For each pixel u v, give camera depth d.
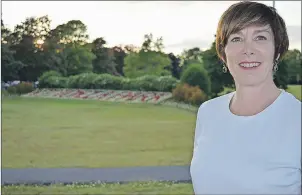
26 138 5.70
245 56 1.23
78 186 5.55
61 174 5.67
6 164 5.64
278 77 5.52
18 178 5.57
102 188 5.55
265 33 1.23
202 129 1.36
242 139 1.23
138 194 5.55
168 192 5.56
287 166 1.17
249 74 1.23
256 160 1.19
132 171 5.71
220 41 1.31
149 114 5.77
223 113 1.31
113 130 5.77
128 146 5.76
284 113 1.20
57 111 5.75
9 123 5.68
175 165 5.74
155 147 5.75
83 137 5.75
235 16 1.25
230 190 1.23
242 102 1.28
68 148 5.73
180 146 5.75
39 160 5.68
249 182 1.19
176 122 5.75
